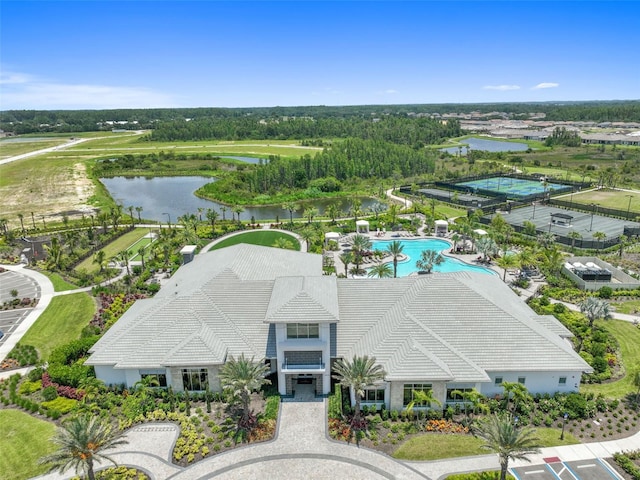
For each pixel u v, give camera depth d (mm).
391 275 77562
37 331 63250
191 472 37375
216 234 108938
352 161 178875
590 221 113938
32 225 121312
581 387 47719
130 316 53781
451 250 93812
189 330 49188
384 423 42500
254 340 48594
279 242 94812
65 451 33281
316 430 41938
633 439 40281
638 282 72750
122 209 144125
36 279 83188
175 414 44312
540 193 141250
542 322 52062
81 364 50500
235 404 45656
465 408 43438
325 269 81688
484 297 50188
